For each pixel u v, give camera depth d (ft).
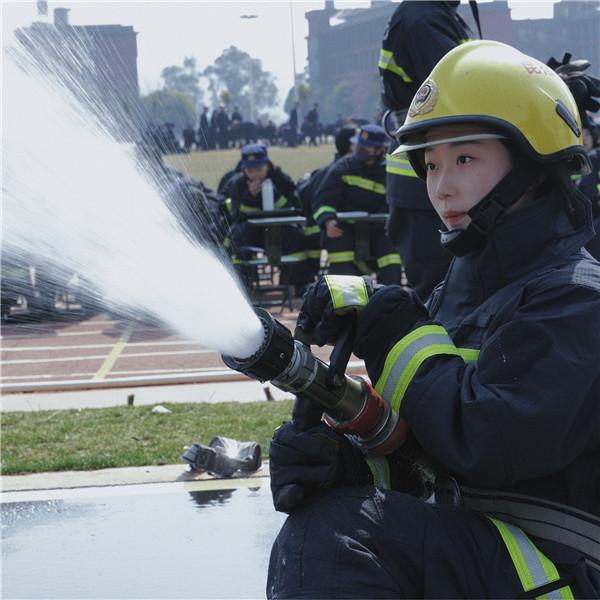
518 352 6.44
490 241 7.02
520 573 6.53
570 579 6.63
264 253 35.17
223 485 14.40
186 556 11.95
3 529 12.92
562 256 6.98
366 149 33.04
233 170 45.11
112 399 20.71
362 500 6.79
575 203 7.14
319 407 7.01
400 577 6.59
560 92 7.01
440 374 6.60
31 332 32.07
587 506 6.87
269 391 20.65
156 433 17.02
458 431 6.50
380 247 33.58
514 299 6.80
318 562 6.57
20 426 17.84
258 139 170.50
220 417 18.01
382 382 6.77
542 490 6.86
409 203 17.67
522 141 6.76
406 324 6.81
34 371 25.67
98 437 16.85
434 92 6.97
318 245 37.09
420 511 6.74
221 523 12.95
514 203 6.98
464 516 6.82
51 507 13.71
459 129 6.91
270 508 13.50
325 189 33.37
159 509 13.53
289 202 36.40
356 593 6.47
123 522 13.08
